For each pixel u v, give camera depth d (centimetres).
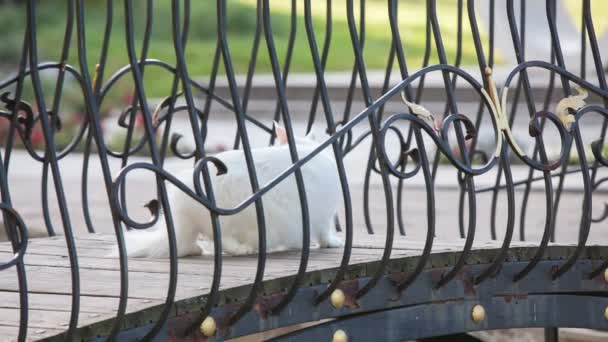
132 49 441
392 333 564
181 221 610
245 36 3922
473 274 588
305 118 2377
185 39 714
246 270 553
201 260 601
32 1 412
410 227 1085
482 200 1280
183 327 480
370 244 639
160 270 571
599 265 618
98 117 425
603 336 832
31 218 1157
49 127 417
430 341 708
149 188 1431
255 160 599
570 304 619
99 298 498
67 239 417
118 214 424
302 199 488
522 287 602
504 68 2627
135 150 720
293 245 614
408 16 4262
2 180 405
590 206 585
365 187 773
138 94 442
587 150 1638
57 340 433
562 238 948
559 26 1962
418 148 528
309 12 500
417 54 3444
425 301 572
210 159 456
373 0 4581
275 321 518
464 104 2261
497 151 538
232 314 501
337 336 543
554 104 2083
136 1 3912
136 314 461
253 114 2453
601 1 2059
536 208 1202
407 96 528
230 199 596
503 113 541
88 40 3453
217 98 746
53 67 664
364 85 507
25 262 607
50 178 1530
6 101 646
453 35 3666
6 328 446
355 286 548
